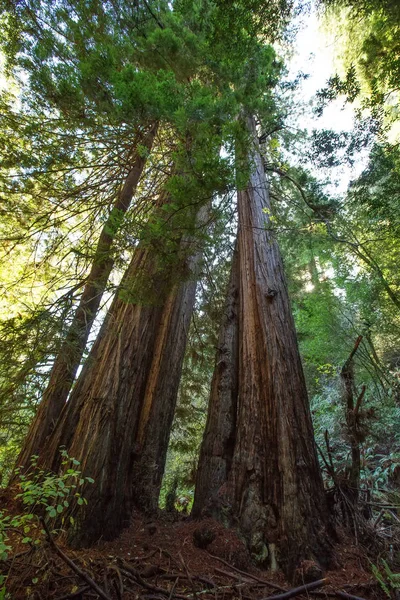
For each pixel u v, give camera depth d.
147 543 2.79
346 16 6.63
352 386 3.62
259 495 2.88
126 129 5.04
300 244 6.66
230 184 2.99
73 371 4.35
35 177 5.14
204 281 6.48
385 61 4.50
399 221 5.02
